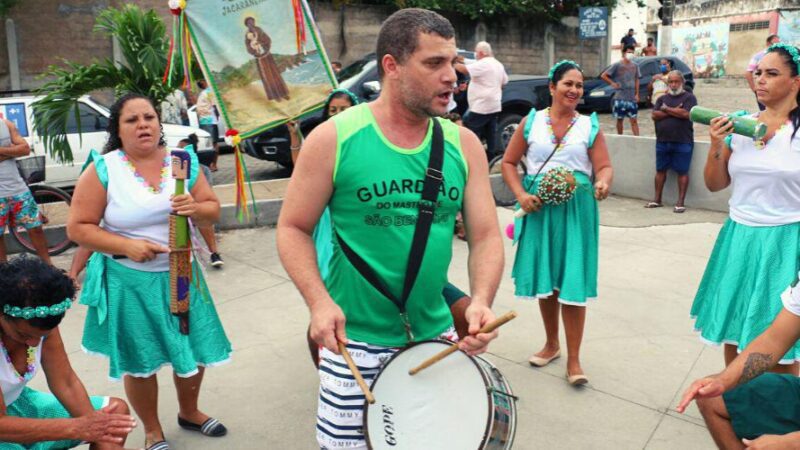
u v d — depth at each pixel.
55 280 2.43
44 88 7.58
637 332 4.82
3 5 14.64
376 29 18.06
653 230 7.39
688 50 29.75
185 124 11.63
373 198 2.20
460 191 2.31
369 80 10.41
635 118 12.51
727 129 3.29
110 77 7.46
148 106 3.31
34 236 6.43
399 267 2.26
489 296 2.23
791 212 3.22
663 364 4.35
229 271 6.27
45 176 8.76
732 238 3.41
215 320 3.50
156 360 3.34
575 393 4.00
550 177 3.86
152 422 3.47
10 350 2.54
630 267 6.19
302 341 4.79
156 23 7.47
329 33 17.62
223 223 7.54
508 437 2.22
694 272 6.05
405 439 2.16
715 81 27.19
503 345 4.66
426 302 2.33
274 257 6.65
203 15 5.32
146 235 3.30
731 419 2.54
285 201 2.29
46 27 15.48
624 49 12.36
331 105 3.94
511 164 4.22
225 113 5.43
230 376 4.30
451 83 2.12
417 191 2.22
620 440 3.54
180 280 3.25
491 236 2.34
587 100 16.30
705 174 3.59
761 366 2.47
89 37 15.83
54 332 2.70
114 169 3.29
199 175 3.48
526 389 4.06
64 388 2.72
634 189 8.79
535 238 4.09
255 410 3.91
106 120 9.48
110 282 3.27
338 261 2.31
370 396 2.06
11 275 2.38
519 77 11.33
